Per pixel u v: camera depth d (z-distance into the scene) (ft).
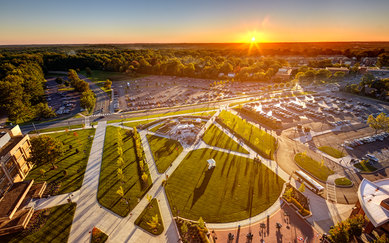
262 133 337.93
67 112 444.96
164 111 452.76
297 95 563.89
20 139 245.65
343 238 142.31
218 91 626.23
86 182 223.51
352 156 272.92
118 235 164.86
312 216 183.42
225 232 168.66
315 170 244.63
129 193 207.82
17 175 223.51
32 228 169.99
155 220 165.99
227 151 285.02
